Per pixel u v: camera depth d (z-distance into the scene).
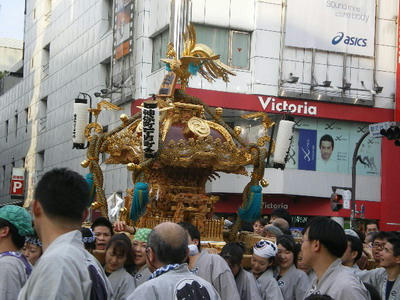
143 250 6.23
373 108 25.53
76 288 3.32
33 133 37.62
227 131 7.77
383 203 25.75
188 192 7.47
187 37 7.68
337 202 18.09
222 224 7.56
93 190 7.59
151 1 23.80
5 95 45.59
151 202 7.50
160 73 22.53
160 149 7.06
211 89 23.41
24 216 4.46
